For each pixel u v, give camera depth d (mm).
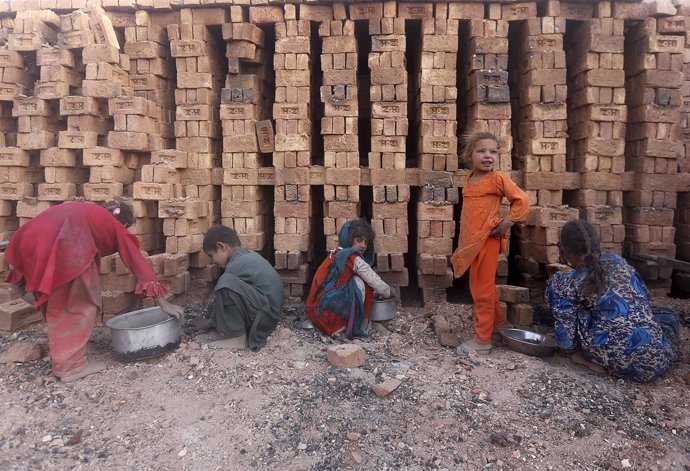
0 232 4742
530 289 4660
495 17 4422
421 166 4441
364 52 5477
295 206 4520
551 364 3369
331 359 3252
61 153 4461
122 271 4078
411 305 4707
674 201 4543
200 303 4609
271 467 2293
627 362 2984
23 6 4781
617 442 2498
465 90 4801
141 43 4695
